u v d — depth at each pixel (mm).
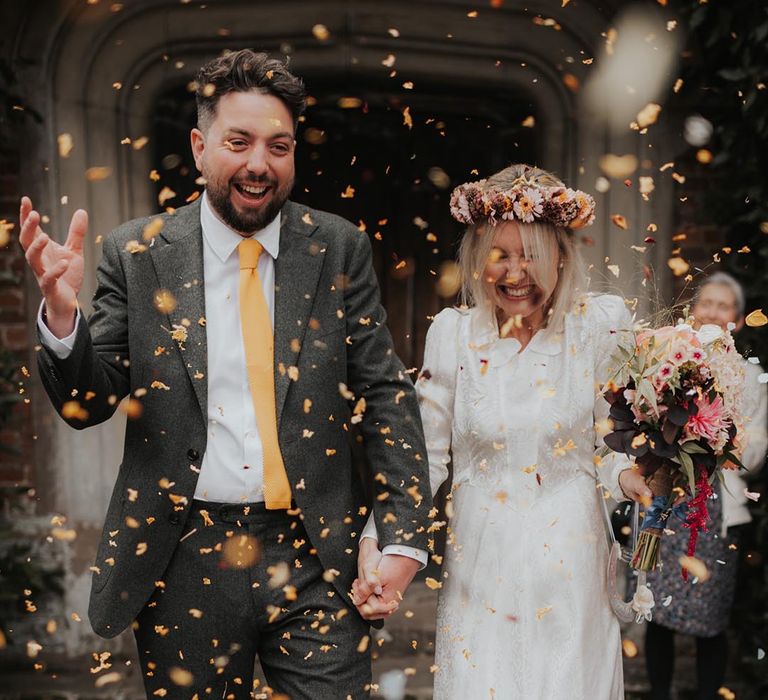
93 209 4273
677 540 3523
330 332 2197
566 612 2258
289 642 2172
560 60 4293
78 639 4359
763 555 4055
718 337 2236
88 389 2031
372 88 4539
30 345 4297
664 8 4227
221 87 2066
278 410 2131
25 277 4277
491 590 2301
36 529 4359
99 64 4199
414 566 2182
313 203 5016
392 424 2230
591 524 2326
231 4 4172
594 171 4375
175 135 4602
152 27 4180
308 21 4188
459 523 2385
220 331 2152
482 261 2324
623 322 2383
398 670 4215
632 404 2203
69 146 2244
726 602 3578
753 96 3926
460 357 2400
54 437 4348
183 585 2146
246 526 2135
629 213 4379
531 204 2229
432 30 4230
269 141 2068
